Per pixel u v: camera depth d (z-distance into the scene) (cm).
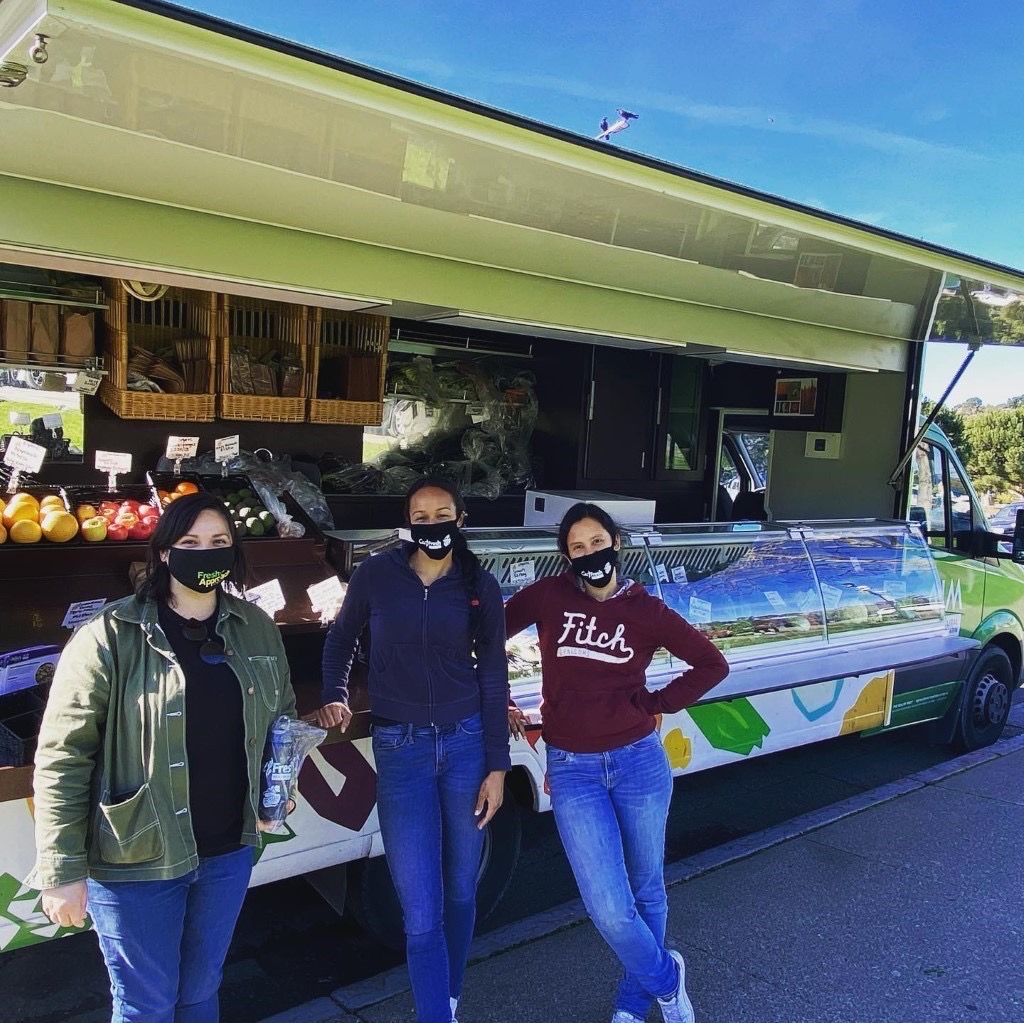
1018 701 718
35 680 281
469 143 256
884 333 546
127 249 286
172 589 198
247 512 375
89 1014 280
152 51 195
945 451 610
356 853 294
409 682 246
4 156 257
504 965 300
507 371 623
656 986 249
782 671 435
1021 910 346
